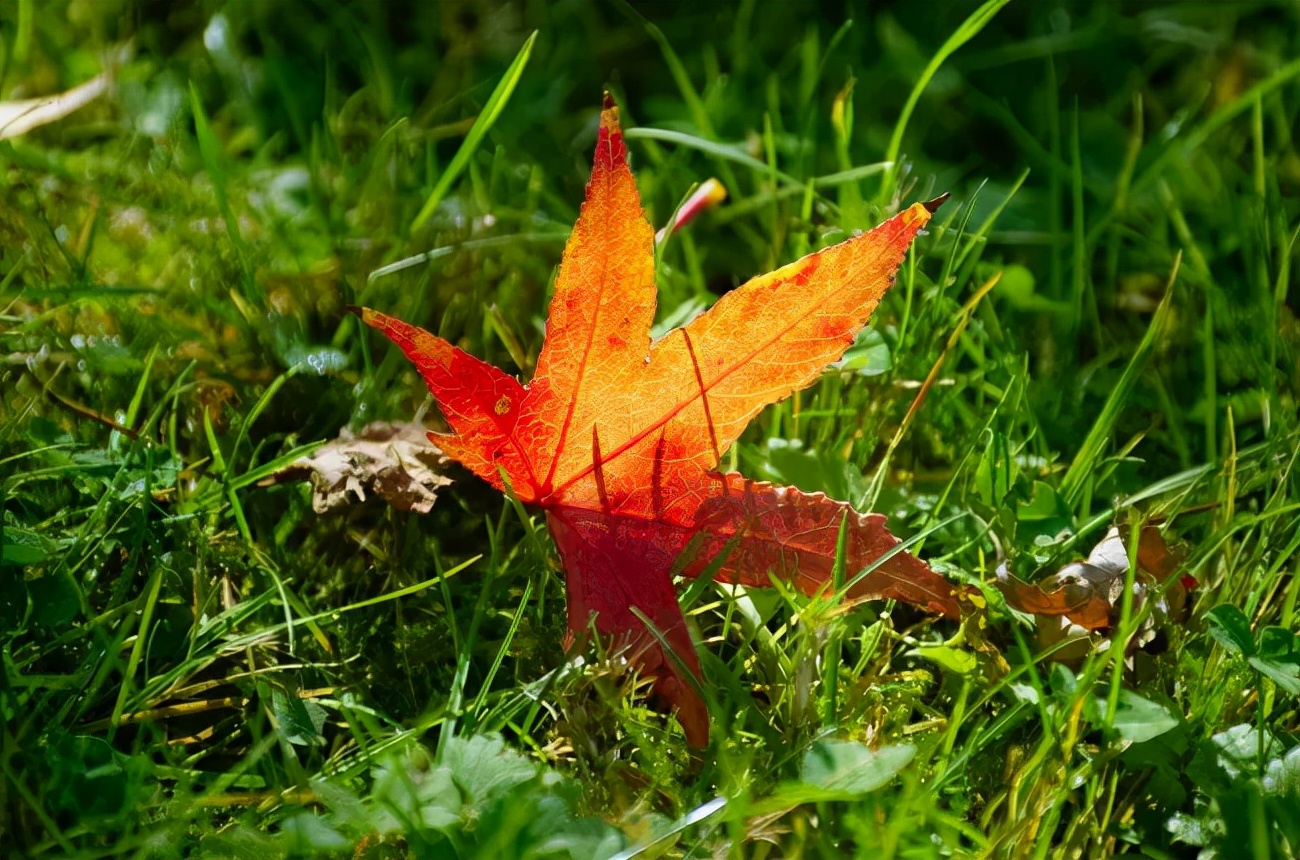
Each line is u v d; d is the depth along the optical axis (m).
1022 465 0.57
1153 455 0.59
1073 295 0.62
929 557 0.54
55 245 0.60
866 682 0.48
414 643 0.50
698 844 0.45
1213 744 0.48
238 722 0.50
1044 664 0.50
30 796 0.45
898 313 0.60
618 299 0.47
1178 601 0.51
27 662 0.49
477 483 0.54
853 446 0.57
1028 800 0.46
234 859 0.45
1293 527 0.53
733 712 0.49
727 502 0.49
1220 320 0.62
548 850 0.44
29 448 0.53
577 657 0.48
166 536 0.52
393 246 0.62
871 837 0.45
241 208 0.63
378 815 0.45
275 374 0.58
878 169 0.62
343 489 0.53
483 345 0.60
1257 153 0.65
